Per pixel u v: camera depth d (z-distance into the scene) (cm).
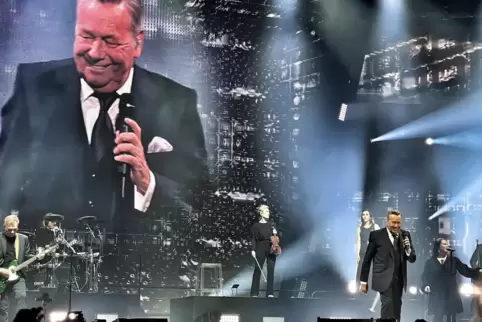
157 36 1927
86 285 1647
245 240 1977
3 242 1224
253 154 2017
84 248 1675
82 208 1836
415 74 2197
